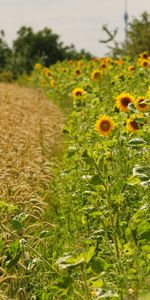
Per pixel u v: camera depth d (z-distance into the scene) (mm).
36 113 21891
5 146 12320
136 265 5664
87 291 5348
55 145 15406
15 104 23391
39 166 11977
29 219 8539
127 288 5383
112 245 6395
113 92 14391
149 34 33344
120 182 8359
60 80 26969
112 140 8664
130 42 33812
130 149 9125
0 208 6113
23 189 9016
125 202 7559
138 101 9164
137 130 8906
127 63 20656
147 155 8680
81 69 24234
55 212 10289
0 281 6453
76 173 11172
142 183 5930
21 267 6820
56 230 9047
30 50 82062
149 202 7254
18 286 6777
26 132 15008
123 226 7270
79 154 10211
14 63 70062
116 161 8867
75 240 8469
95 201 7344
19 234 7484
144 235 5605
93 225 8188
